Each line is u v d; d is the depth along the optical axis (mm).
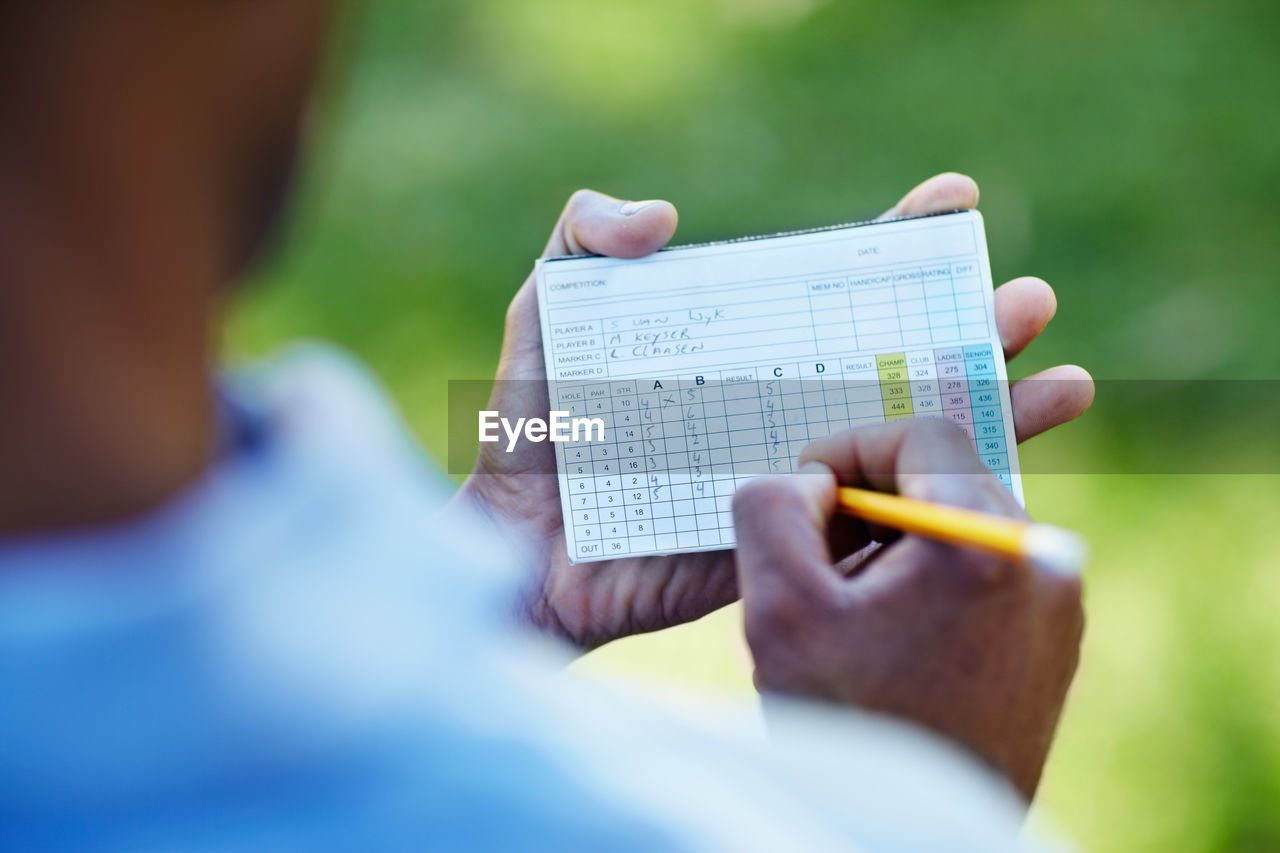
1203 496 2438
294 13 283
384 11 3568
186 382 271
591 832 282
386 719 267
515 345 1212
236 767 253
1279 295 2740
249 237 309
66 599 245
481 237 3160
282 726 256
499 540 1199
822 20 3521
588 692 332
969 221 1107
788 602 553
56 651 242
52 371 252
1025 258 2951
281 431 294
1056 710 583
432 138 3344
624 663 2146
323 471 281
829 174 3246
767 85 3434
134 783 248
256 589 259
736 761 341
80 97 249
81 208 252
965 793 374
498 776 278
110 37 250
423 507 303
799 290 1111
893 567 557
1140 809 2035
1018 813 562
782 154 3301
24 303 248
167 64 260
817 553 562
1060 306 2832
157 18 256
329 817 261
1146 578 2330
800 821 328
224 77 274
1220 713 2125
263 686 254
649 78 3459
